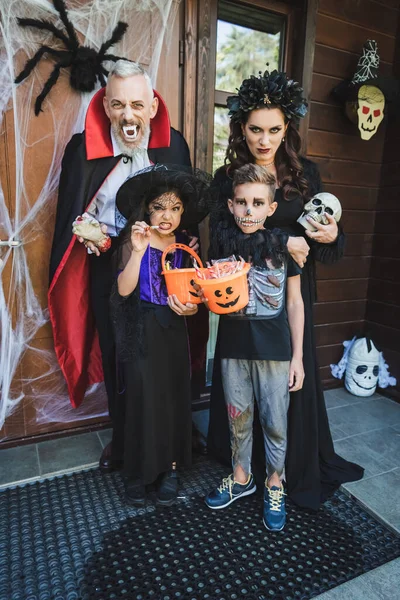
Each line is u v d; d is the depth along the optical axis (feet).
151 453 4.69
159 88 6.00
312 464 5.06
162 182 4.17
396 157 7.73
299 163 4.48
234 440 4.74
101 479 5.51
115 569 4.08
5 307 5.81
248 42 6.82
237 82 7.06
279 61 7.05
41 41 5.27
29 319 5.95
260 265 4.09
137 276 4.18
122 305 4.51
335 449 6.24
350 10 7.06
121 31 5.53
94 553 4.26
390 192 7.90
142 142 4.85
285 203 4.42
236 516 4.83
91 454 6.02
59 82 5.44
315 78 7.02
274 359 4.20
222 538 4.50
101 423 6.70
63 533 4.54
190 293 4.15
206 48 6.06
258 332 4.23
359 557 4.32
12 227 5.63
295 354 4.52
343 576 4.08
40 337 6.07
